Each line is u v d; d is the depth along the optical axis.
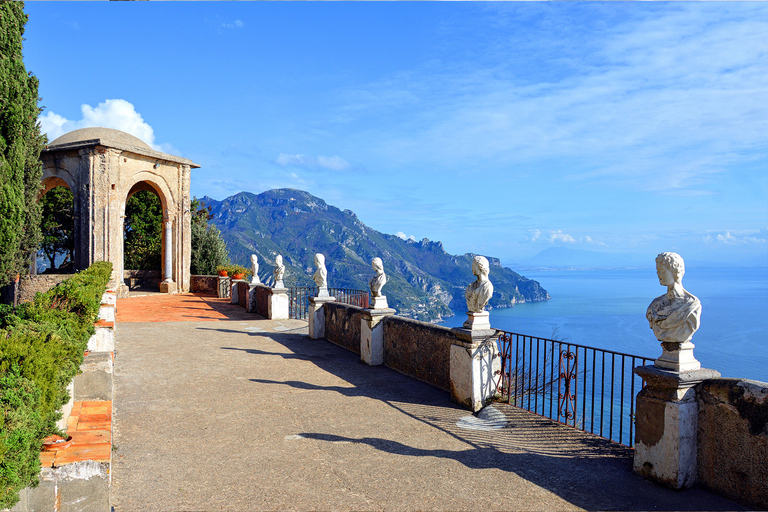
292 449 5.02
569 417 5.67
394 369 8.75
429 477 4.37
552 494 4.06
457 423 5.90
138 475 4.36
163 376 8.07
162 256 25.78
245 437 5.35
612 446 5.06
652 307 4.39
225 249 30.02
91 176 21.00
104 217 21.23
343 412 6.29
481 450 5.02
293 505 3.84
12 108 13.89
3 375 3.07
